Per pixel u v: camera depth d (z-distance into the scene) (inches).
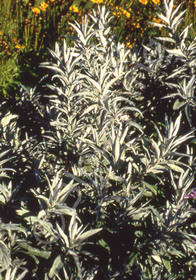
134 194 65.7
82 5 202.4
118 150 60.1
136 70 94.2
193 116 85.8
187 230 68.8
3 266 50.7
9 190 57.7
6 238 56.2
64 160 73.1
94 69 78.4
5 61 162.6
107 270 62.4
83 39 81.7
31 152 76.0
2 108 110.2
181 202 63.6
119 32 189.0
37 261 54.2
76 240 54.2
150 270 63.2
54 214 54.1
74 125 71.4
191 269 66.4
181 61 91.6
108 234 63.3
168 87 92.0
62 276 60.2
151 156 63.4
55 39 181.9
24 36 179.2
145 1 211.2
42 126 92.9
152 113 92.6
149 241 61.3
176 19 84.9
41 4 189.0
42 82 150.8
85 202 65.5
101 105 70.0
